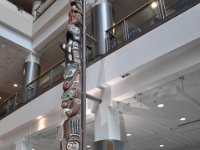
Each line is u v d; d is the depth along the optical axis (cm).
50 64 1016
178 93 470
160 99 491
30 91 773
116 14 796
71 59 378
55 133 649
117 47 492
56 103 597
